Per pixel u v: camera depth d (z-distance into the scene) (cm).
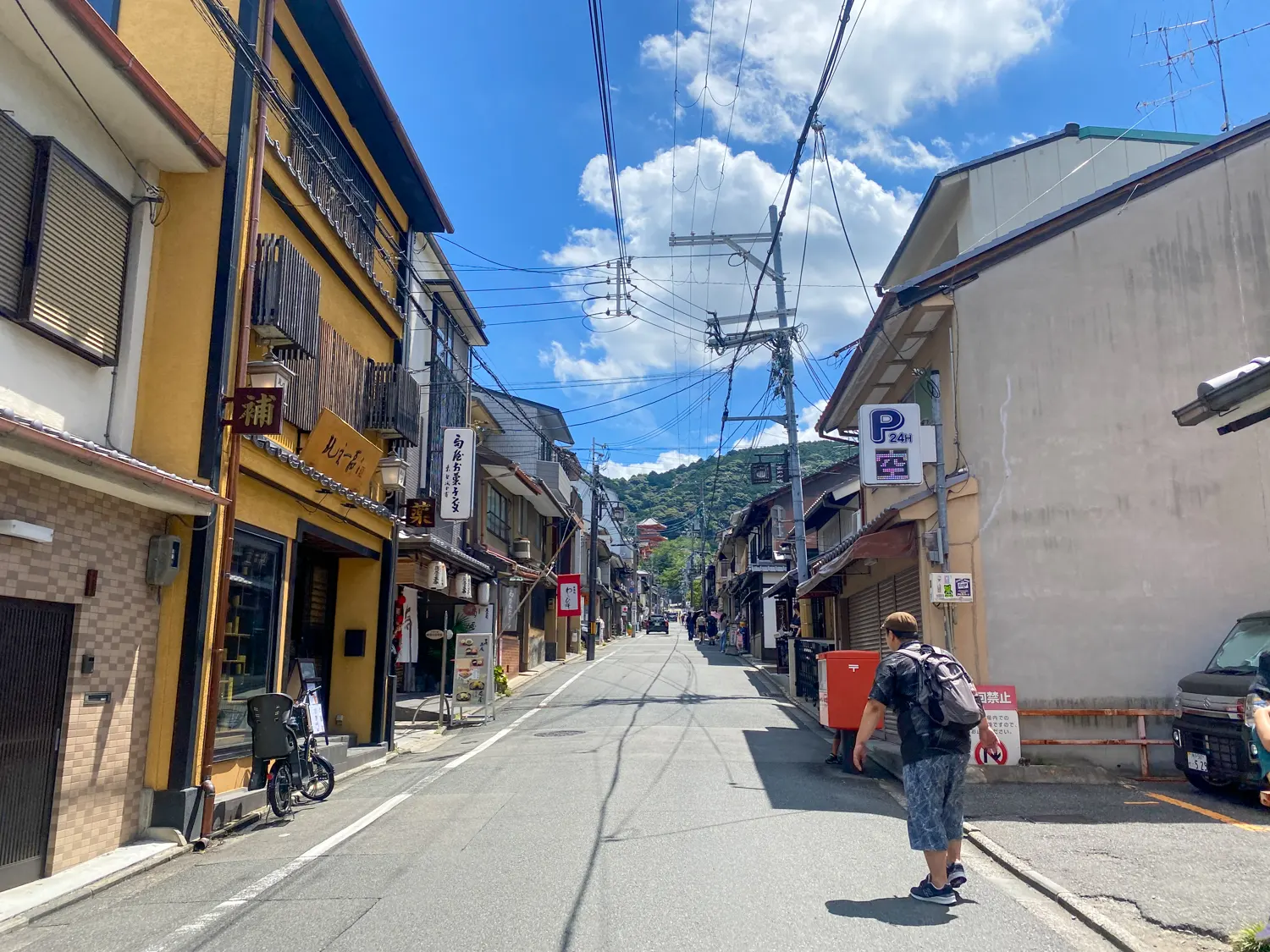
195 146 812
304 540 1152
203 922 531
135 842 732
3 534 587
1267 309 1104
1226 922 511
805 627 2284
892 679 571
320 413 1095
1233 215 1129
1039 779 978
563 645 3631
